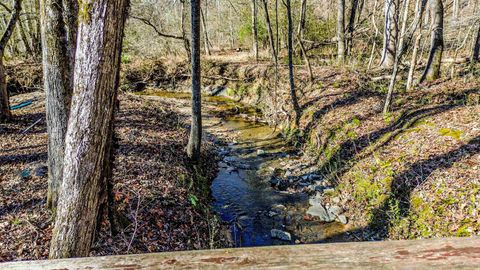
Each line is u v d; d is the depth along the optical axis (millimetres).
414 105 9234
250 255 1311
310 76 13797
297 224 6680
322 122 10508
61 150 4344
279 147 11266
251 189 8289
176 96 18688
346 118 9805
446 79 11305
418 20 9188
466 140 6551
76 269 1315
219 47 25234
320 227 6520
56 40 3861
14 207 5020
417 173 6238
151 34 19188
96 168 2631
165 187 6355
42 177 6125
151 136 9398
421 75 11992
